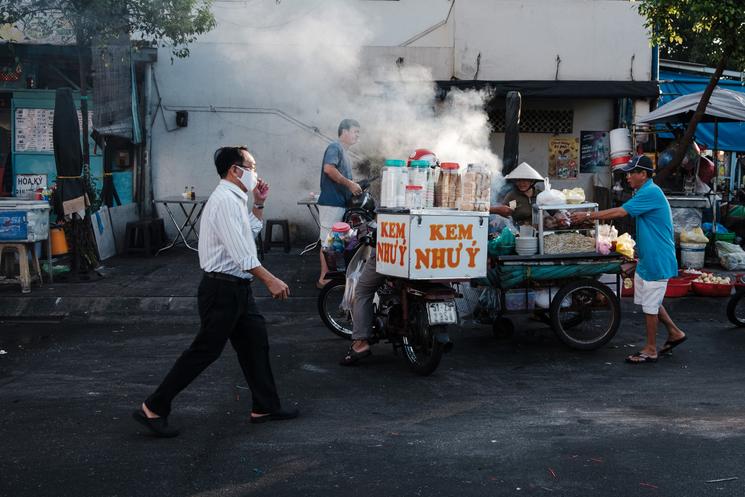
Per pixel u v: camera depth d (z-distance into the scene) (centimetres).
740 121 1236
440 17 1532
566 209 712
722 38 1034
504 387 595
